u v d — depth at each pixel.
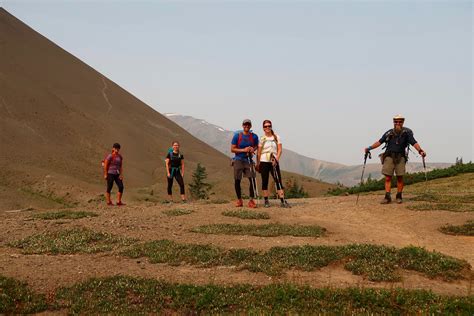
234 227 11.86
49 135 103.62
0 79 118.62
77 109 131.38
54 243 10.54
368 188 24.97
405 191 21.02
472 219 12.34
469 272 8.46
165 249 9.77
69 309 7.06
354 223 12.88
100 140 113.88
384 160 15.08
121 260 9.34
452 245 10.48
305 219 13.22
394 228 12.18
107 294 7.48
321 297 7.19
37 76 153.38
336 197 18.23
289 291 7.31
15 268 8.64
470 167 25.97
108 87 177.50
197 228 11.86
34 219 13.59
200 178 67.31
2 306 6.99
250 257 9.20
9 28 181.00
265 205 15.25
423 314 6.49
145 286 7.70
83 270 8.60
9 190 51.94
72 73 173.12
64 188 63.66
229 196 69.94
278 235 11.14
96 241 10.90
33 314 6.95
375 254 9.04
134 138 125.88
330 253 9.12
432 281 8.09
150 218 13.29
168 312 7.04
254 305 7.01
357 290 7.27
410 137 14.66
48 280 8.05
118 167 17.70
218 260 9.08
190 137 168.62
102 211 14.82
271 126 15.04
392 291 7.25
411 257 8.78
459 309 6.67
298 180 108.88
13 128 96.56
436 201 15.55
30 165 79.50
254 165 15.19
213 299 7.25
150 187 77.25
